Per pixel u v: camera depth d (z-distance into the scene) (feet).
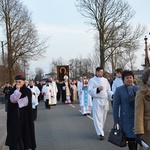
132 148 20.97
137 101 16.28
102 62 136.15
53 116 55.93
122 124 20.89
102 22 136.36
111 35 135.44
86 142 30.86
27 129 24.49
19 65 139.54
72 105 82.38
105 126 40.11
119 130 20.79
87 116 53.57
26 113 24.70
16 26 119.65
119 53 138.00
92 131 37.37
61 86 99.09
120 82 37.47
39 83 102.99
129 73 21.13
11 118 24.52
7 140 24.44
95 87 32.07
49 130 39.60
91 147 28.48
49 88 73.26
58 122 47.01
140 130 15.93
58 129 40.11
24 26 120.67
